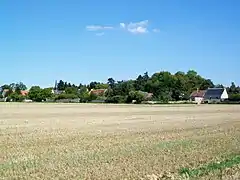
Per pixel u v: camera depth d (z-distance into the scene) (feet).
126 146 72.13
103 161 55.52
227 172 47.83
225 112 224.94
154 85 505.66
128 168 50.47
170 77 510.17
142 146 71.92
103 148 69.62
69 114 203.00
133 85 517.96
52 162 54.75
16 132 101.19
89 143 77.56
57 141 81.25
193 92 511.40
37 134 96.07
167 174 47.39
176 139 84.43
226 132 101.76
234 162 54.70
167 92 481.46
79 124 132.36
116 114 203.72
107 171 48.52
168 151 65.36
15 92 579.48
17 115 191.62
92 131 104.88
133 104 369.91
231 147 70.49
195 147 70.38
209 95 489.26
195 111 237.66
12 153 63.98
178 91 491.31
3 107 296.30
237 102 402.52
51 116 184.03
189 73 566.36
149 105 343.05
